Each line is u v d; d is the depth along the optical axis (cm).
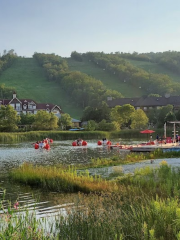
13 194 2216
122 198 1695
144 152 5056
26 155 5128
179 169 2552
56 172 2620
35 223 1144
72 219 1285
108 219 1233
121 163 3353
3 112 10081
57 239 1092
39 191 2291
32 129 10625
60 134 9188
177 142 5966
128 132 9850
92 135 9500
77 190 2250
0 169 3631
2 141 8269
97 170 2938
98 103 19038
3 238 985
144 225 1078
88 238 1130
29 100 16838
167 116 11138
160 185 1995
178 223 1109
